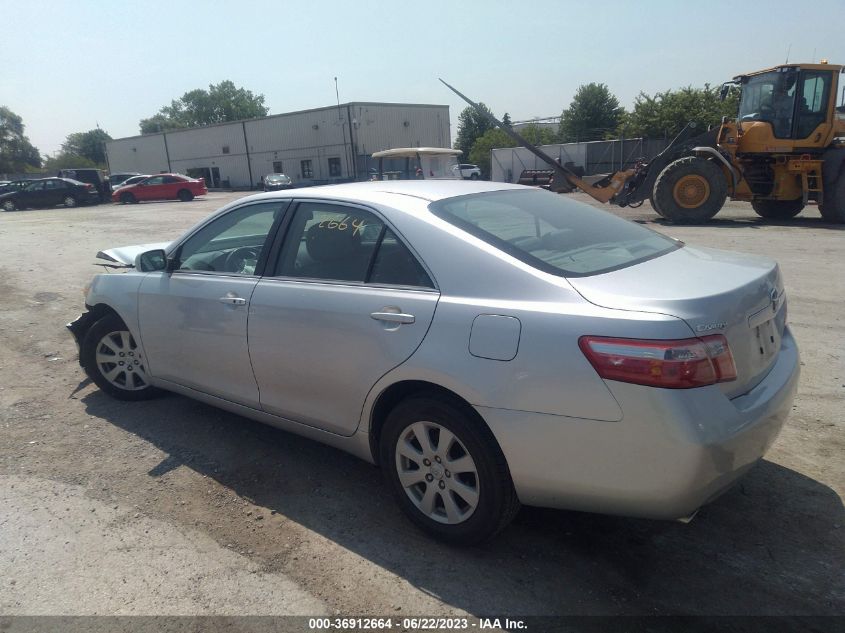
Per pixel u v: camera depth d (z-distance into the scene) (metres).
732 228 13.84
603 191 16.09
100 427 4.29
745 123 14.57
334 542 2.98
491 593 2.61
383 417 3.11
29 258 12.09
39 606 2.58
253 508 3.28
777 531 2.96
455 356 2.63
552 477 2.49
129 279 4.31
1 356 5.91
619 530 3.02
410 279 2.91
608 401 2.31
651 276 2.64
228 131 49.69
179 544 2.98
